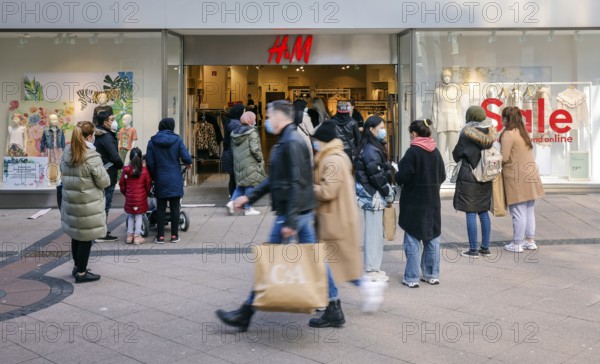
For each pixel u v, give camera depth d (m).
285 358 4.71
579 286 6.58
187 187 13.20
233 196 10.38
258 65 12.82
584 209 10.82
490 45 12.40
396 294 6.35
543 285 6.63
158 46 12.12
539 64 12.48
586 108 12.59
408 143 12.45
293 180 4.98
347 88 13.67
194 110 13.41
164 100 11.98
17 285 6.84
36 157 12.30
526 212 8.25
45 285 6.83
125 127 12.30
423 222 6.46
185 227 9.55
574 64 12.52
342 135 10.08
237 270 7.42
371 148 6.61
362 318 5.62
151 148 8.70
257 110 13.68
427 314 5.72
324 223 5.29
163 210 8.88
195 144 13.48
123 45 12.21
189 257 8.08
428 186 6.46
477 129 7.63
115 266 7.64
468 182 7.75
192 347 4.96
